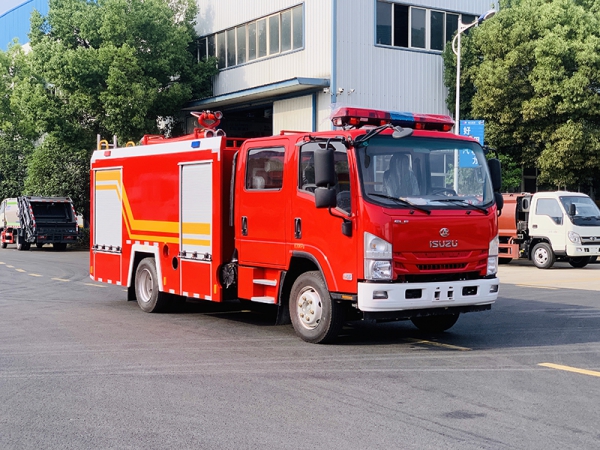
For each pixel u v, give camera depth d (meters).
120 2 31.70
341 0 28.16
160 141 12.55
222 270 10.69
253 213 10.11
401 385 7.22
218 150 10.60
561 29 27.56
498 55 28.97
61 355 8.78
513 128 28.92
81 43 33.31
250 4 32.34
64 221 34.53
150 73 32.88
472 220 9.17
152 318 11.88
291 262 9.61
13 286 17.17
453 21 31.09
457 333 10.44
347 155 8.80
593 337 10.09
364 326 11.18
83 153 33.50
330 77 28.09
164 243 11.87
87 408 6.43
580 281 18.69
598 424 5.90
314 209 9.17
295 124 29.84
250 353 8.88
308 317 9.48
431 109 30.47
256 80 32.22
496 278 9.42
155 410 6.35
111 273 13.38
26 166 46.62
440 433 5.65
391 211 8.66
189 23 35.25
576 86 27.00
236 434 5.64
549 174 28.75
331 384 7.27
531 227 23.45
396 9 29.59
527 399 6.68
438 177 9.20
